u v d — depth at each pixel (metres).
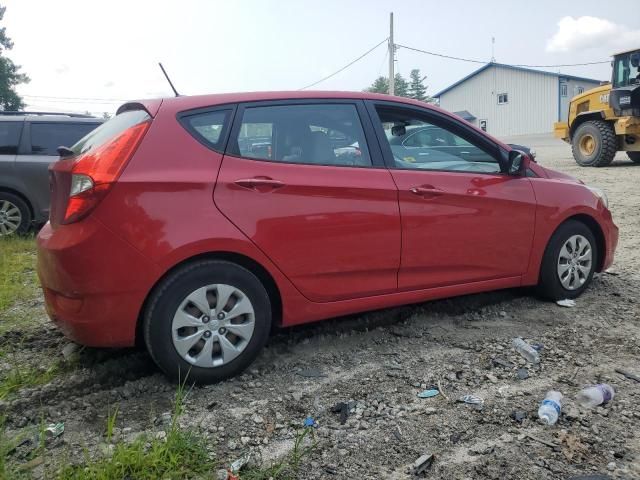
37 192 7.62
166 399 3.03
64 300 2.98
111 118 3.59
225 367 3.17
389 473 2.40
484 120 47.81
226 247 3.08
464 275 3.98
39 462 2.43
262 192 3.20
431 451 2.56
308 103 3.54
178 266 3.03
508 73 45.66
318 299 3.45
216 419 2.82
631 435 2.66
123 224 2.88
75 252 2.86
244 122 3.31
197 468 2.38
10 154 7.56
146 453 2.43
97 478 2.26
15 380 3.21
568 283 4.50
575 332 3.92
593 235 4.68
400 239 3.63
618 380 3.21
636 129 13.20
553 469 2.41
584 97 14.73
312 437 2.66
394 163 3.72
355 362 3.49
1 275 5.55
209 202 3.06
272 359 3.54
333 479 2.36
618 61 13.48
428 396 3.05
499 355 3.55
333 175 3.44
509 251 4.15
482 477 2.37
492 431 2.71
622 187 10.64
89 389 3.16
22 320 4.30
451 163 3.97
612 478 2.34
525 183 4.23
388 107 3.82
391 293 3.70
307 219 3.31
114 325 2.94
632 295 4.70
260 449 2.56
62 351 3.67
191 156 3.10
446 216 3.80
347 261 3.47
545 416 2.77
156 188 2.95
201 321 3.09
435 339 3.83
